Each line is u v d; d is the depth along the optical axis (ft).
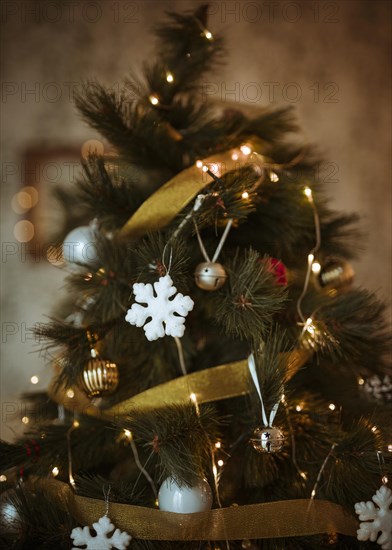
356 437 3.42
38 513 3.48
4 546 3.47
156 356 3.84
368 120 8.87
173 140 4.00
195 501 3.24
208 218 3.58
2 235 8.52
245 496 3.64
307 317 3.78
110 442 3.86
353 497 3.43
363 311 3.75
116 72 8.55
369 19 8.89
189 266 3.77
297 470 3.59
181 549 3.37
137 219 3.70
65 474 3.72
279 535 3.30
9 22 8.51
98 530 3.24
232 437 3.74
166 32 4.25
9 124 8.52
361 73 8.87
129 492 3.44
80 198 3.96
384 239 8.82
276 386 3.34
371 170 8.85
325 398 4.07
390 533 3.29
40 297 8.57
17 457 3.66
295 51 8.76
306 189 3.89
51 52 8.55
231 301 3.40
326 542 3.51
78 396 3.83
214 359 3.97
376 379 4.11
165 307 3.27
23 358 8.50
